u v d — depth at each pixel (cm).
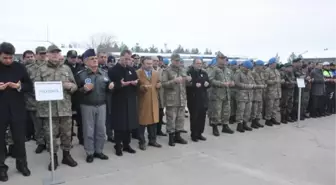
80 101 498
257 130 762
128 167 477
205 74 650
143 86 562
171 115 601
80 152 557
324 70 1040
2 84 401
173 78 592
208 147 599
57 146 467
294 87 873
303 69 982
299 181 428
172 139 609
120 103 527
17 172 449
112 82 505
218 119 696
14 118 420
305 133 737
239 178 435
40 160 509
